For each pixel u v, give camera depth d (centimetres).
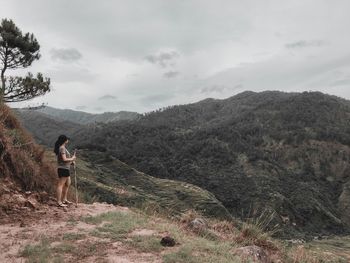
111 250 745
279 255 1020
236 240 1027
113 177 7850
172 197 7856
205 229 1022
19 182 1135
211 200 8006
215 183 15250
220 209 7750
